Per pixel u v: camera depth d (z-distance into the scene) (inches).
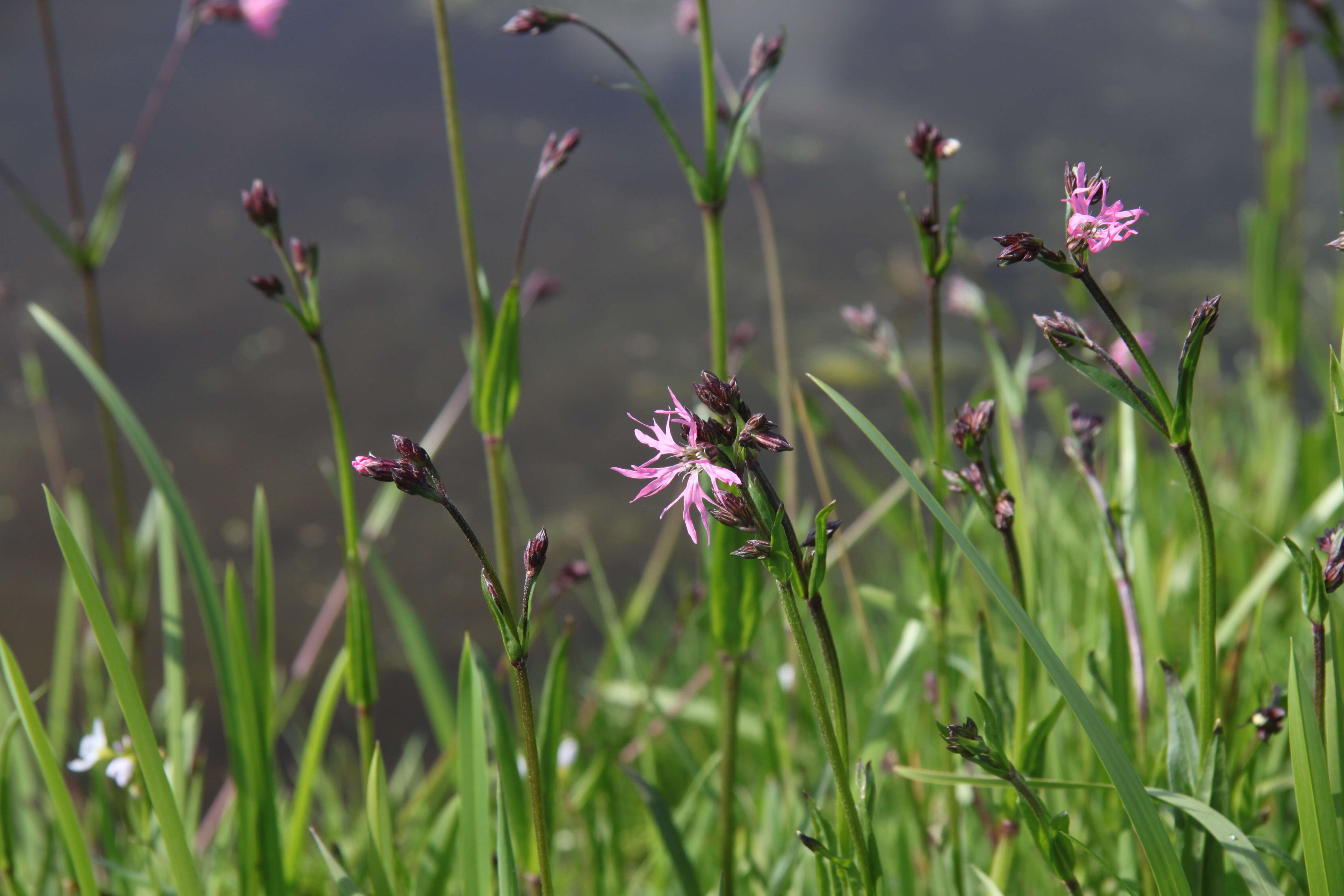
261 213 50.5
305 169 259.4
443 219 243.6
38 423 171.8
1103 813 52.0
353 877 52.4
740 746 80.4
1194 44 358.6
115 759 53.3
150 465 52.1
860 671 74.9
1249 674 58.9
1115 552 50.2
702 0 51.6
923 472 58.8
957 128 294.8
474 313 53.4
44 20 69.4
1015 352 78.7
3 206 234.7
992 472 48.6
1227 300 202.5
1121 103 310.8
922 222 49.9
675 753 86.0
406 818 65.8
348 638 51.5
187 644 126.6
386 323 204.8
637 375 190.2
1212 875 47.3
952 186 261.0
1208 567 46.2
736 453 45.2
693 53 330.0
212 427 173.6
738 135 51.8
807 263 226.5
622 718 87.5
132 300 208.4
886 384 175.8
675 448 45.4
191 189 246.8
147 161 254.8
